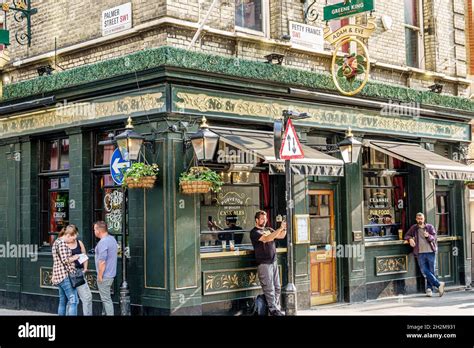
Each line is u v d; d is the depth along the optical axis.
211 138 10.73
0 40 13.90
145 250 11.32
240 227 12.38
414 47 16.53
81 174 12.62
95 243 12.73
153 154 11.28
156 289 11.12
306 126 13.09
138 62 11.22
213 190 11.26
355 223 14.01
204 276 11.43
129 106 11.62
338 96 13.45
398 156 14.01
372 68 14.99
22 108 13.43
